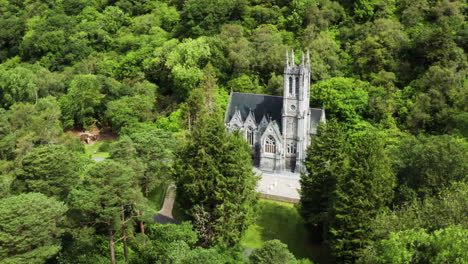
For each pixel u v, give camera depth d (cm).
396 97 14350
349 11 18600
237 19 19150
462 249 5634
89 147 15275
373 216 7975
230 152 9275
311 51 15725
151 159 10188
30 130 12312
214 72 15512
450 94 13538
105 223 7450
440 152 8462
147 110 14838
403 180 8862
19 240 6594
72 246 7569
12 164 10700
